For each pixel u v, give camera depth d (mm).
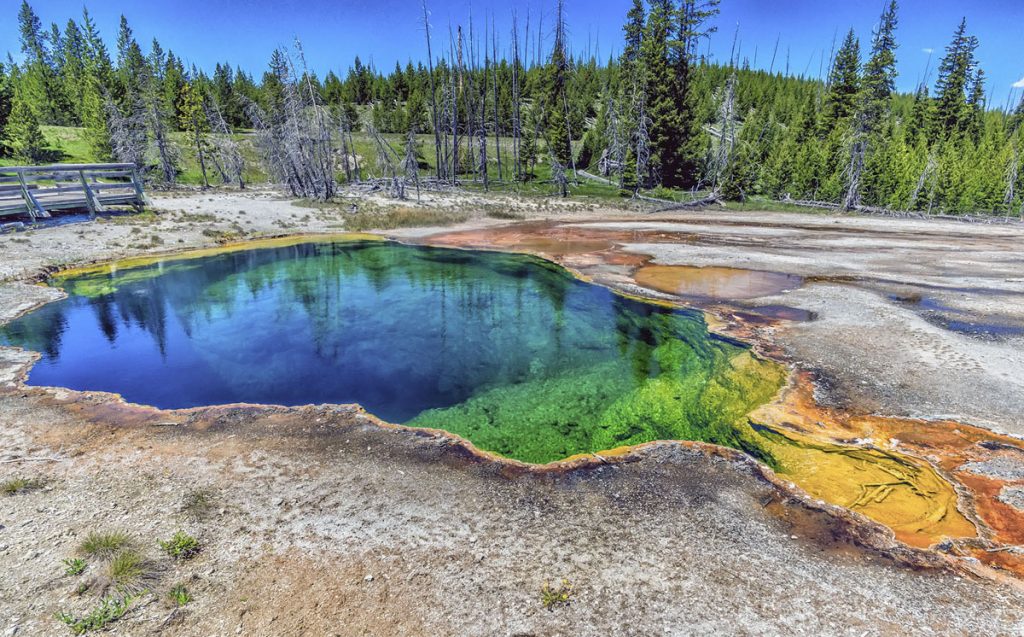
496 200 38406
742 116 67000
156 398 7801
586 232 25375
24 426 6426
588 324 11859
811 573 4160
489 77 65750
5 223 18375
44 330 10859
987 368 8344
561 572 4105
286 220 25750
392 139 61406
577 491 5297
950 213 39031
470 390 8484
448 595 3838
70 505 4785
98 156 46281
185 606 3652
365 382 8711
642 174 42844
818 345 9664
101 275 15555
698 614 3703
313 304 13469
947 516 4980
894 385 7871
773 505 5113
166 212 24328
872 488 5484
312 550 4285
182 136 55344
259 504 4906
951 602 3869
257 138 40125
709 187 46281
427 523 4695
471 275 16656
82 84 56969
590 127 62500
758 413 7332
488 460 5871
